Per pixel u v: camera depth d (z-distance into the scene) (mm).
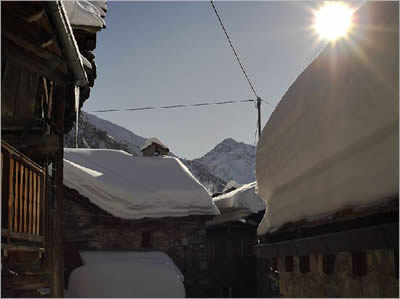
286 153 5758
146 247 14312
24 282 6387
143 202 14398
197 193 15273
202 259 14914
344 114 4027
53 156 7539
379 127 3477
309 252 5047
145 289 11922
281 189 6184
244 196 18641
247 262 18719
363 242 3602
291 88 6316
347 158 3977
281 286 6934
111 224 13977
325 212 4340
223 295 18594
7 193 5191
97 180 14016
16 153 5438
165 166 16703
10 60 5949
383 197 3234
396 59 3367
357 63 4121
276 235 6727
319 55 5570
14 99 6887
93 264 12344
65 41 5879
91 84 10023
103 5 10328
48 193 7160
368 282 4012
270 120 6953
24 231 5762
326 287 5020
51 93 7809
